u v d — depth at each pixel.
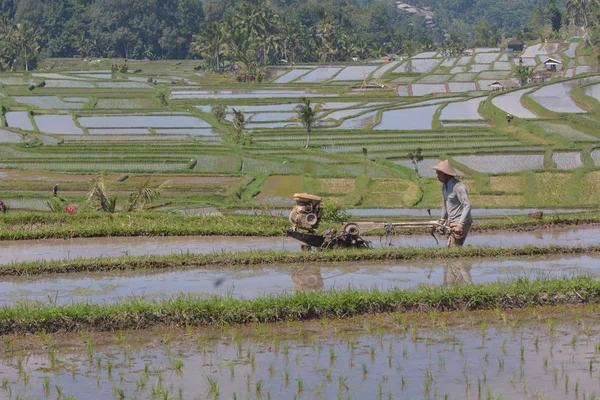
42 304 15.45
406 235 26.00
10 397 11.50
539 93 120.50
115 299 16.33
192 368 12.62
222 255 20.16
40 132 98.06
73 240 25.06
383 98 132.75
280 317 14.99
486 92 136.25
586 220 28.09
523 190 59.16
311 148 84.62
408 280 17.91
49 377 12.26
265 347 13.55
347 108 117.75
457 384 11.92
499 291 15.84
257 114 118.12
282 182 65.25
